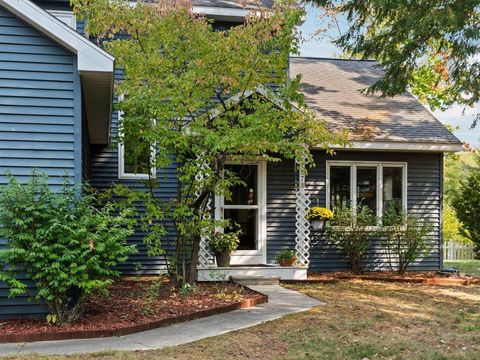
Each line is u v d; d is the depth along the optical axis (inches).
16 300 278.1
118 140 365.7
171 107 347.3
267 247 493.4
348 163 521.7
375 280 478.0
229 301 342.0
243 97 382.6
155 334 263.7
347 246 501.7
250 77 370.6
